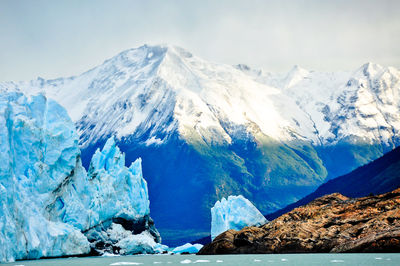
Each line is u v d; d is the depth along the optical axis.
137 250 157.50
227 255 130.25
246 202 168.25
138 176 173.25
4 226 108.50
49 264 107.94
